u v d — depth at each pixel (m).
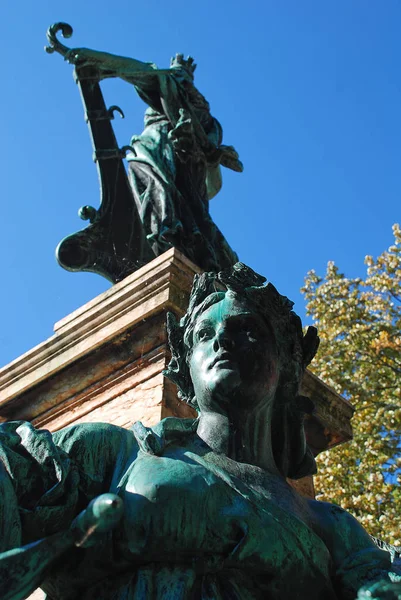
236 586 2.59
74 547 2.58
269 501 2.75
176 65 8.14
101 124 7.32
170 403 4.52
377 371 15.59
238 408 3.00
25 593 2.33
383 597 2.70
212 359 3.03
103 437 2.78
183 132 7.29
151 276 4.89
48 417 5.10
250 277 3.21
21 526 2.46
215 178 7.99
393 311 16.50
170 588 2.48
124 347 4.90
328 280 17.16
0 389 5.30
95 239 6.68
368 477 13.84
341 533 2.96
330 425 5.54
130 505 2.58
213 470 2.73
